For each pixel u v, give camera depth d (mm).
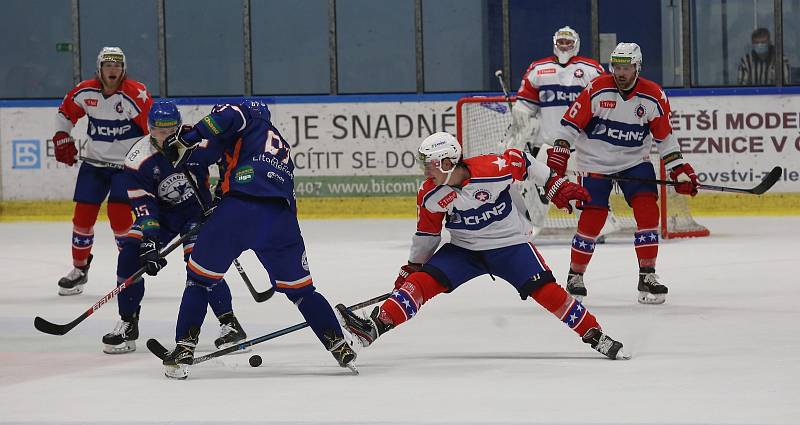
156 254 15508
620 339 16875
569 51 27641
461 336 17359
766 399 12555
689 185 20641
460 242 15180
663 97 20562
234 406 12711
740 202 36781
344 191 37906
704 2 37500
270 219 14320
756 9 37250
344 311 14680
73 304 21688
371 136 37750
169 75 39094
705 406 12266
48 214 38375
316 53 38781
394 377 14289
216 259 14344
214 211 14406
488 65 38531
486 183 14711
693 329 17594
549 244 30781
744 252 27281
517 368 14719
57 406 12930
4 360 16078
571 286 20922
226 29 38844
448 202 14789
